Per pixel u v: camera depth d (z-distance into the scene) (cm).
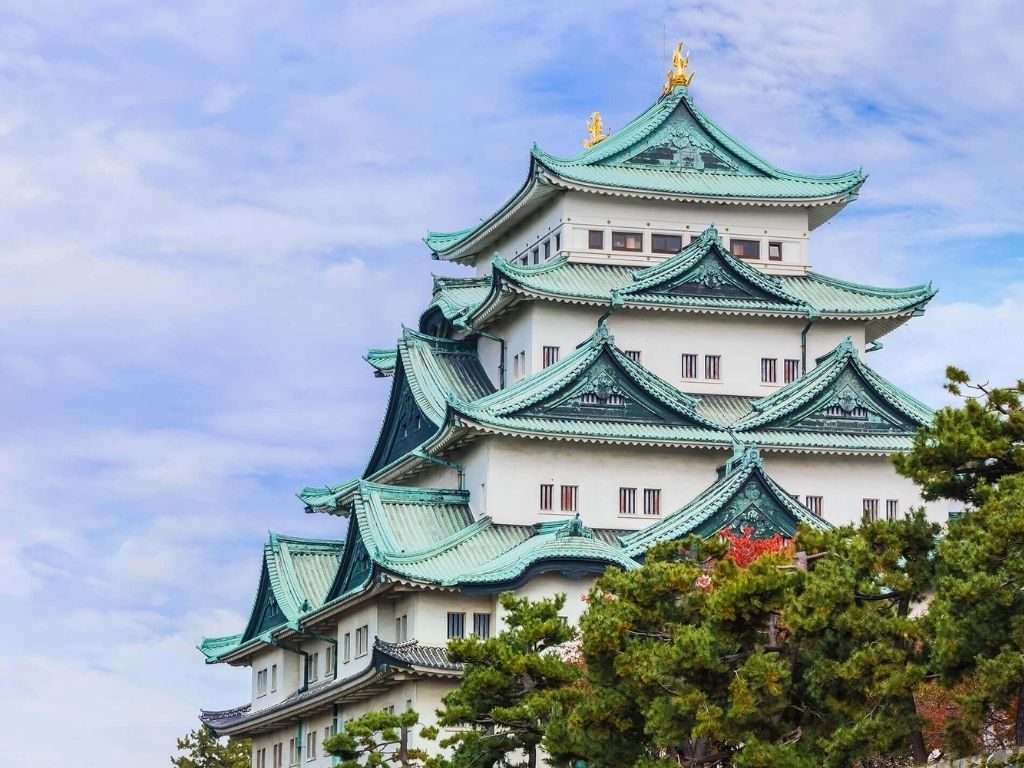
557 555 8575
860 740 5422
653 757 6009
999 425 5772
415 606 8738
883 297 10419
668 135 10638
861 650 5462
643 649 5853
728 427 9519
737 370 10138
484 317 10306
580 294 9900
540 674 6550
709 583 6391
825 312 10162
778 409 9581
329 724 9819
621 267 10306
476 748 6712
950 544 5388
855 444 9575
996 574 5216
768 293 10144
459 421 9094
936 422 5841
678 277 9988
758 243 10569
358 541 9481
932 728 5884
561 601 6831
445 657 8544
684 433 9425
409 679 8638
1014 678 5044
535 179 10212
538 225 10725
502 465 9312
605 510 9381
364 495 9450
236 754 13650
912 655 5547
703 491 9506
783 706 5600
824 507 9644
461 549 8988
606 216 10362
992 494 5459
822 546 5984
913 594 5709
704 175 10612
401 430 10750
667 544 6247
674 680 5722
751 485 8862
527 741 6638
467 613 8762
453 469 9875
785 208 10588
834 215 10806
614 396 9444
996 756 5178
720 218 10525
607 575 6147
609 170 10469
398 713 8806
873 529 5716
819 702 5619
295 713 10000
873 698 5572
